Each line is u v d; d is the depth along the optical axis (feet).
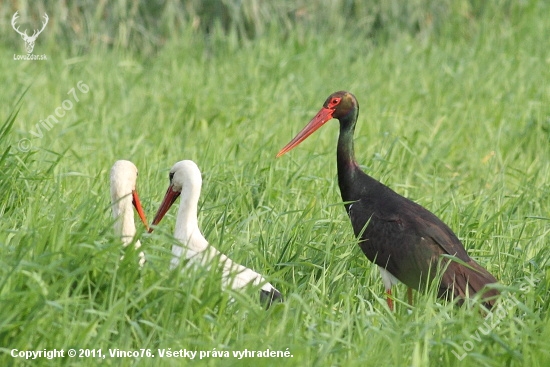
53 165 39.22
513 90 68.85
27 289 27.09
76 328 26.12
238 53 78.23
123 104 63.21
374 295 30.94
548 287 33.17
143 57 80.28
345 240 37.70
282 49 78.89
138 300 26.86
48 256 27.25
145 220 34.14
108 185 41.24
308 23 85.61
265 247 34.91
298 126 58.34
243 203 40.37
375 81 71.00
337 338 26.91
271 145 52.21
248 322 28.27
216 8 83.76
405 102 65.62
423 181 48.52
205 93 64.90
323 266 34.71
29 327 25.40
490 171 51.60
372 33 88.02
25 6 79.56
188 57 77.46
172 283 28.19
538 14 90.99
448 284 33.19
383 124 59.98
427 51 81.00
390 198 36.99
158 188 42.22
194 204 33.47
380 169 48.16
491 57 79.20
